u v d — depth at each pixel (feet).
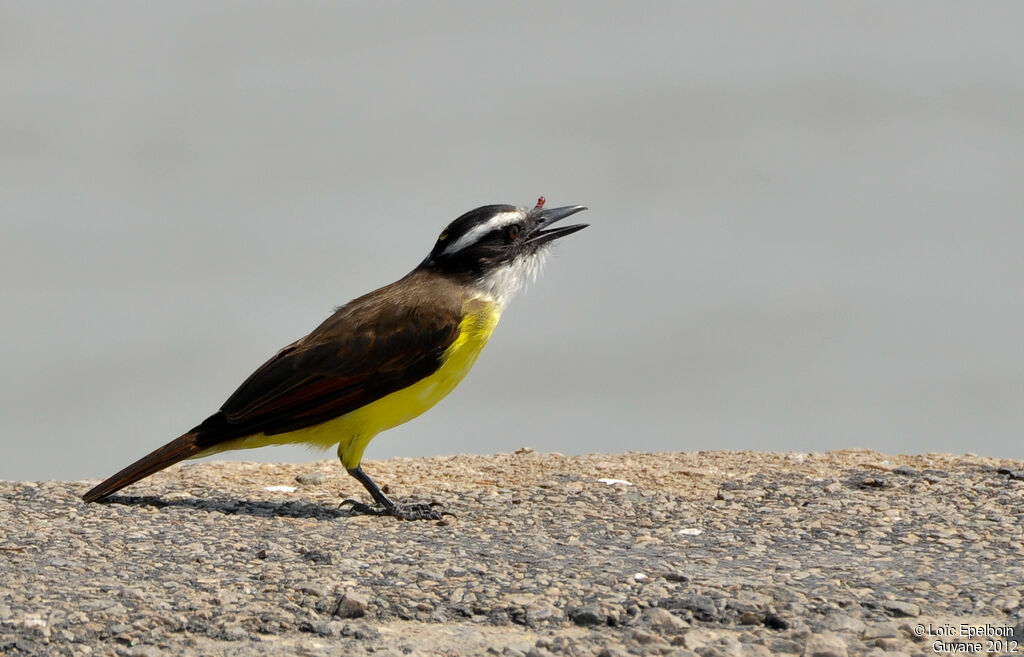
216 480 52.01
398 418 48.21
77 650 30.78
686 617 33.86
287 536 41.70
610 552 40.63
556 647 31.76
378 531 43.27
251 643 31.63
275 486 51.19
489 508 47.21
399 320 47.98
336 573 36.91
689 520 45.37
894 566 39.06
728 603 34.53
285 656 30.81
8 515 43.86
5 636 31.24
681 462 55.72
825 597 35.27
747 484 50.78
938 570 38.55
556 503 47.91
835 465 54.49
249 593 34.96
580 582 36.42
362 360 47.06
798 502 47.80
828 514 45.98
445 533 43.16
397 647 31.63
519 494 49.37
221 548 39.86
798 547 41.70
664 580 36.60
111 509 45.37
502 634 32.86
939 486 49.52
